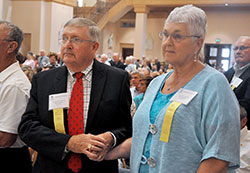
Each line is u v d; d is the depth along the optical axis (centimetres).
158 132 129
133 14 2017
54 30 1504
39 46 1473
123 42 2067
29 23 1485
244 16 1700
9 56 193
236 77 326
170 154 124
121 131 168
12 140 183
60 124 163
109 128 170
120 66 1129
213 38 1756
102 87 171
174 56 131
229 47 1731
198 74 132
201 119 123
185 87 131
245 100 302
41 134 160
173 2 1619
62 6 1545
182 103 126
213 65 1567
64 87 171
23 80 191
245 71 325
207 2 1602
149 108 139
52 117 167
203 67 135
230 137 117
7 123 179
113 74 176
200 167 119
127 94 177
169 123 125
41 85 175
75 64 167
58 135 159
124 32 2061
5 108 181
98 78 173
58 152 155
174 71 141
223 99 121
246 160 240
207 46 1772
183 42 128
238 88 320
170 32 131
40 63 1116
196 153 122
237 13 1709
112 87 172
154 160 128
